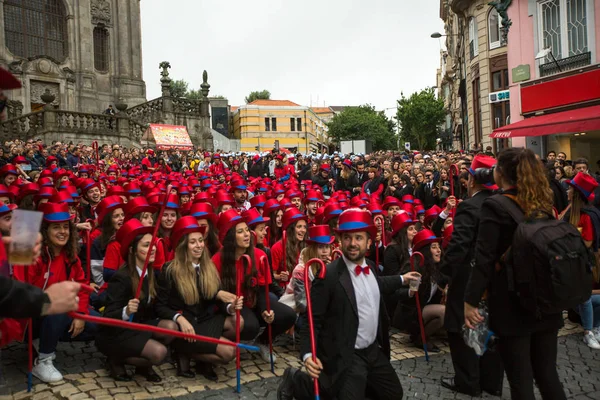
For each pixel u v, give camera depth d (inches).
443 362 236.1
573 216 253.1
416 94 2370.8
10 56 1466.5
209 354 207.5
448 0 1625.2
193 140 1544.0
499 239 145.3
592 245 250.1
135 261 207.2
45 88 1510.8
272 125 3275.1
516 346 143.4
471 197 192.2
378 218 319.0
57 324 203.9
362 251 152.9
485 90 1016.9
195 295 208.2
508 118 963.3
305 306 162.4
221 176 702.5
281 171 775.1
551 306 131.0
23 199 335.0
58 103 1530.5
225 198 356.5
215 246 266.2
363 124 3046.3
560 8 783.7
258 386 207.6
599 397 199.3
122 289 203.5
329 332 152.6
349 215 153.4
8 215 191.8
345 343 150.4
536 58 792.9
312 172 701.9
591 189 247.4
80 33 1604.3
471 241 181.8
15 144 795.4
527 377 142.1
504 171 149.3
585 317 255.4
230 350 208.7
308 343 150.4
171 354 228.8
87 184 411.8
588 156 775.1
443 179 500.1
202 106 1568.7
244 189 416.2
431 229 312.2
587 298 132.9
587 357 240.5
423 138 2368.4
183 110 1541.6
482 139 1032.8
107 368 218.5
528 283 134.0
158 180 580.1
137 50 1736.0
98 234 294.8
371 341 156.3
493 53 994.7
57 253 216.5
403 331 282.8
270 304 236.1
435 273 244.4
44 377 204.8
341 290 151.6
